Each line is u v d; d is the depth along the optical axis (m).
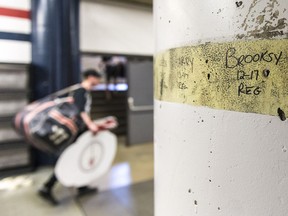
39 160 3.36
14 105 2.99
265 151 0.67
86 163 2.43
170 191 0.99
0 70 2.89
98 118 5.58
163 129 1.02
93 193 2.63
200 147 0.83
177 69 0.91
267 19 0.65
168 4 0.95
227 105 0.75
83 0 3.84
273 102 0.65
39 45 3.21
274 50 0.64
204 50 0.80
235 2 0.71
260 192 0.69
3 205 2.36
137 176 3.13
